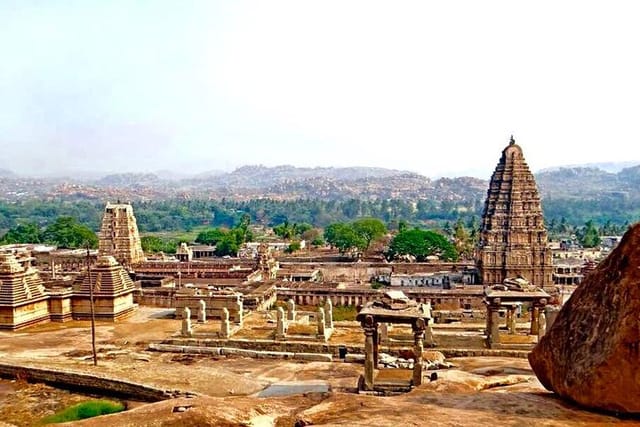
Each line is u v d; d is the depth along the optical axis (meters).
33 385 47.78
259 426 23.30
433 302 99.19
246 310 79.06
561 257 172.62
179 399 27.75
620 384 20.23
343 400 24.30
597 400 20.86
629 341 20.06
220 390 43.72
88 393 46.09
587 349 21.58
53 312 72.94
